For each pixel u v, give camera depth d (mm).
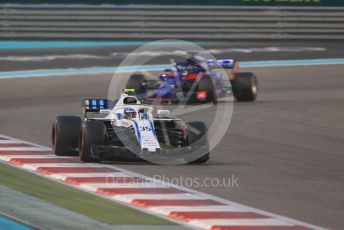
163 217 29062
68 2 115688
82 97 75312
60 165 39656
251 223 28094
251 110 67625
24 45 109125
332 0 122625
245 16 116688
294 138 53500
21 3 114250
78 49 107625
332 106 71625
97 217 28750
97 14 112750
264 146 49812
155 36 114125
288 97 77750
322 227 27938
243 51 111000
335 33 119000
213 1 120188
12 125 57625
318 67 102125
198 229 27250
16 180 36000
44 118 61719
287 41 118438
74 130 42375
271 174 39562
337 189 35844
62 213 29281
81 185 34812
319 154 47125
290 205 31781
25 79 86625
